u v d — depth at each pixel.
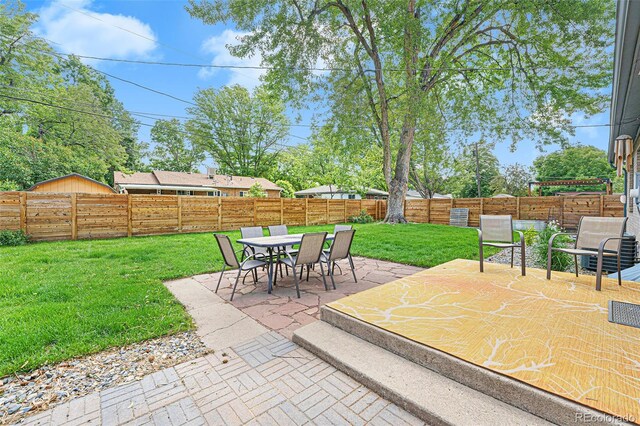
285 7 9.01
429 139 11.69
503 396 1.56
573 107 9.88
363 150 12.69
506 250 6.95
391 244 7.62
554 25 8.75
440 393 1.65
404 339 2.07
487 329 2.18
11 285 3.93
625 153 4.54
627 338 1.99
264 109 28.61
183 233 10.45
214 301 3.60
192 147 29.20
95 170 19.52
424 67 10.68
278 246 4.00
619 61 2.52
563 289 3.16
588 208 10.42
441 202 13.64
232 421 1.57
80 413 1.65
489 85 11.51
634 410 1.29
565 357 1.76
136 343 2.50
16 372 2.04
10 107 15.13
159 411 1.66
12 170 14.75
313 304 3.47
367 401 1.71
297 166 29.42
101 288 3.89
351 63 10.11
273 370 2.07
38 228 7.92
